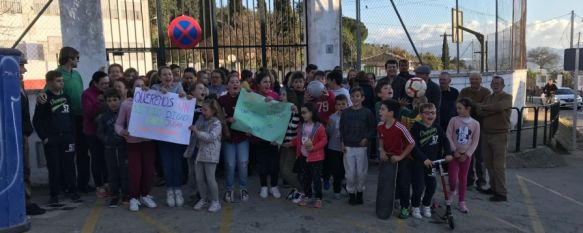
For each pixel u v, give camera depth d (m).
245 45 8.52
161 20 8.08
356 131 5.37
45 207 5.52
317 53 8.24
